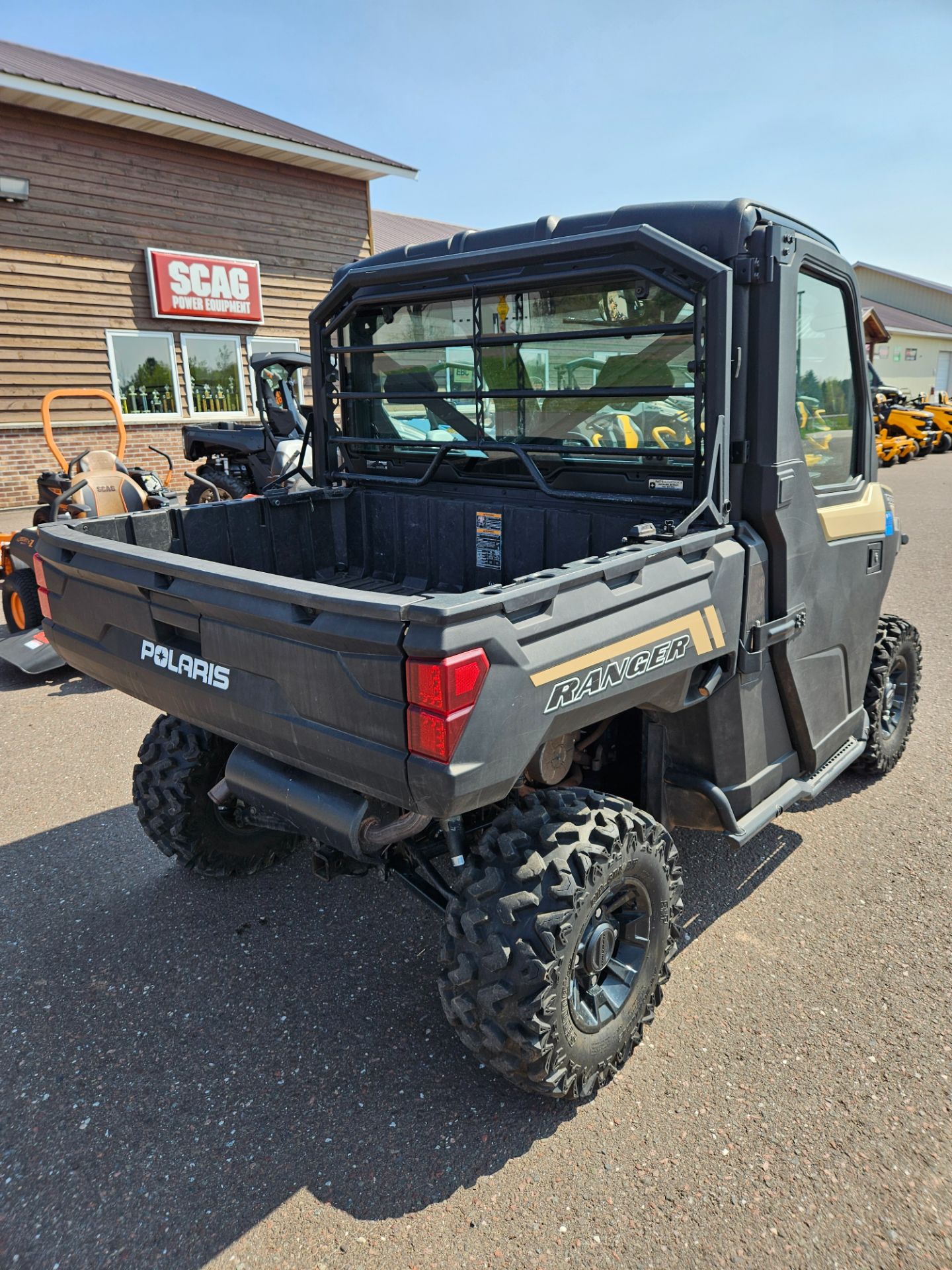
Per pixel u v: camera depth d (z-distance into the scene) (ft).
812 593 9.69
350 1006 8.84
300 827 7.84
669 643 7.54
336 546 12.53
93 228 38.09
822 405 9.78
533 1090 7.18
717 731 8.94
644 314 8.71
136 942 9.91
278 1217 6.53
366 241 49.16
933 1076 7.71
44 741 15.57
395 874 8.06
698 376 8.13
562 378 9.53
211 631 7.41
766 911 10.31
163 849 10.71
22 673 19.53
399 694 5.97
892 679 13.34
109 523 9.95
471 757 5.92
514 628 6.10
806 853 11.59
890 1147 6.98
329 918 10.37
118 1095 7.70
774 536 8.78
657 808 9.17
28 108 35.37
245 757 8.30
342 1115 7.47
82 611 9.12
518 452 10.03
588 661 6.69
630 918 7.84
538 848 7.03
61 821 12.70
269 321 45.42
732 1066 7.89
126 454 40.75
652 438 9.02
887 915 10.18
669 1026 8.43
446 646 5.62
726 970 9.25
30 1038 8.39
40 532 9.41
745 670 8.71
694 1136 7.14
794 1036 8.25
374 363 11.57
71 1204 6.65
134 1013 8.75
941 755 14.65
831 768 11.06
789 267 8.19
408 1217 6.50
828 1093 7.54
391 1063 8.07
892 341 114.73
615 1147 7.06
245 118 45.34
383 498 11.98
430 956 9.67
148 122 37.32
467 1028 7.07
